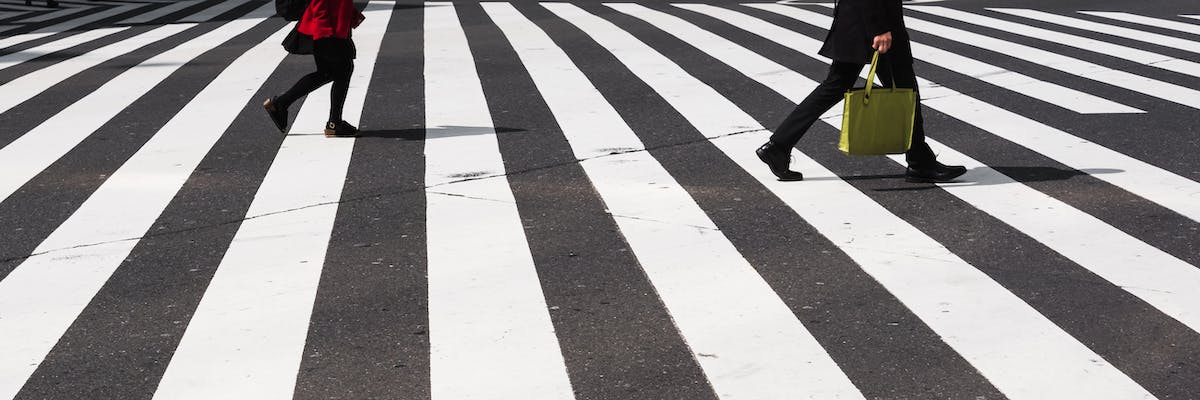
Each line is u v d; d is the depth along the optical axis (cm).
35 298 543
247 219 677
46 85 1204
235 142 899
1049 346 477
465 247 617
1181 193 730
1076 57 1395
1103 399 426
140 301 537
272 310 523
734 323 503
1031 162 822
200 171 802
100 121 995
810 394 431
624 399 427
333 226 660
